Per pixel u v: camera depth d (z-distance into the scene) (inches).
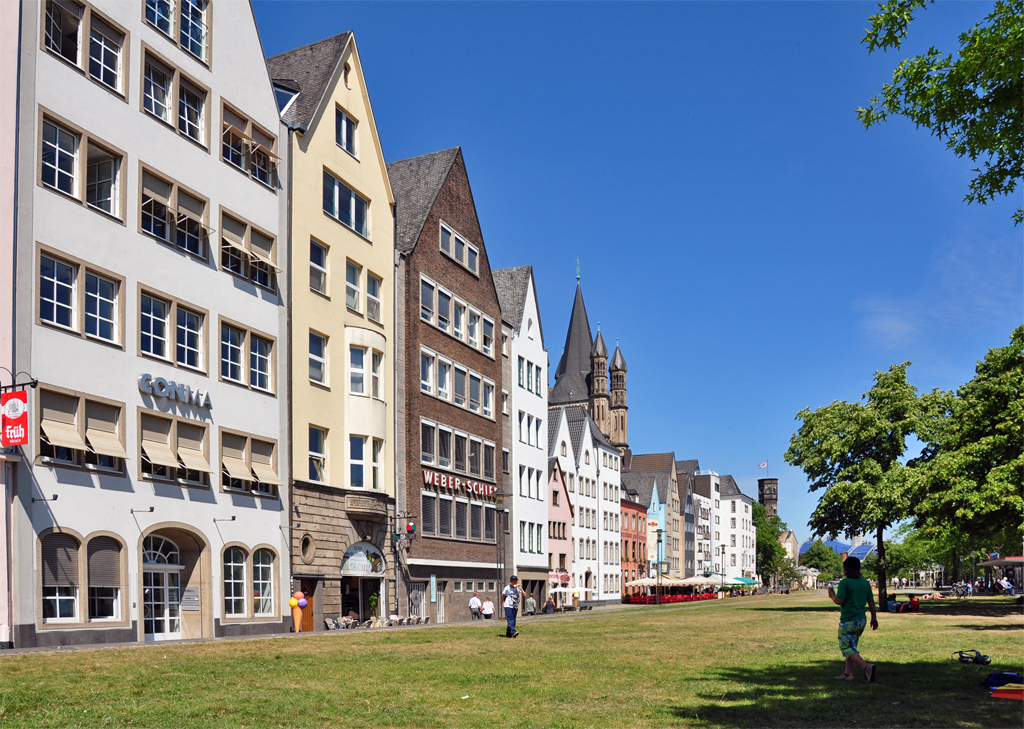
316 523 1488.7
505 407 2456.9
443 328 2030.0
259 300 1393.9
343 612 1601.9
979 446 1536.7
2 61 984.3
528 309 2760.8
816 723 391.5
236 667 631.2
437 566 1925.4
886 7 492.4
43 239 1016.2
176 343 1214.9
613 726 384.5
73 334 1047.6
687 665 655.1
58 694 473.1
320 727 381.1
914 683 530.6
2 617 930.7
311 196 1551.4
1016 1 453.1
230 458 1305.4
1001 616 1498.5
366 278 1710.1
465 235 2175.2
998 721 394.9
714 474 6594.5
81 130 1079.6
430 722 394.6
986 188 490.3
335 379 1588.3
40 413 997.8
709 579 3961.6
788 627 1234.6
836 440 1918.1
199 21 1316.4
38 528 979.9
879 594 1875.0
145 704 438.6
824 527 1963.6
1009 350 1525.6
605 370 7106.3
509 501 2410.2
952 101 478.9
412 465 1834.4
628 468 5393.7
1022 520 1509.6
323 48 1701.5
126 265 1134.4
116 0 1149.1
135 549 1114.1
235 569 1296.8
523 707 440.1
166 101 1240.2
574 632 1159.6
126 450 1112.2
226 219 1336.1
